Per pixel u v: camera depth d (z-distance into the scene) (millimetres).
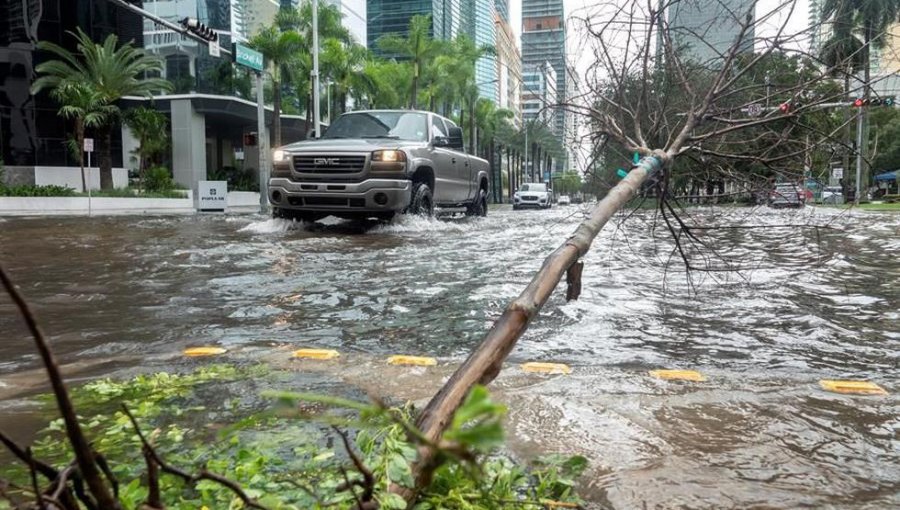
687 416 2334
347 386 2668
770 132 4402
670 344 3430
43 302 4500
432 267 6082
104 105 28266
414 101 47500
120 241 8375
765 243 8398
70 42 29312
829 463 1955
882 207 27031
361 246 7801
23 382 2746
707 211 7820
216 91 36625
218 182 23641
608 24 4453
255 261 6445
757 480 1833
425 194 10852
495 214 19047
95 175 29844
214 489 1495
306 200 9781
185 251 7199
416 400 2479
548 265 2227
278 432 2086
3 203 21578
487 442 641
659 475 1852
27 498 1382
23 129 28125
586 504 1677
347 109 47781
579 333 3658
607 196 3031
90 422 2207
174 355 3186
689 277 5027
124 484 1558
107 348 3318
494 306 4367
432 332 3668
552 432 2170
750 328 3801
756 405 2455
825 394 2602
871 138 51969
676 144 3895
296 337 3553
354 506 1212
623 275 5727
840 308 4359
